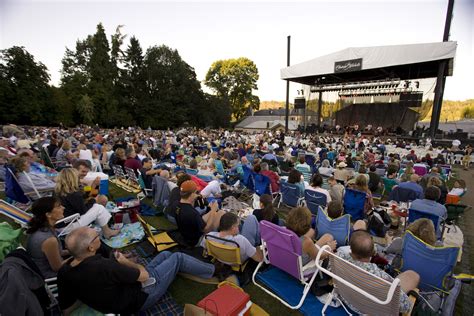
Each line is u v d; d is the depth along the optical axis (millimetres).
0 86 27812
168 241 3467
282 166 9281
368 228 4094
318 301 2572
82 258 1873
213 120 45625
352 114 27297
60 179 3211
